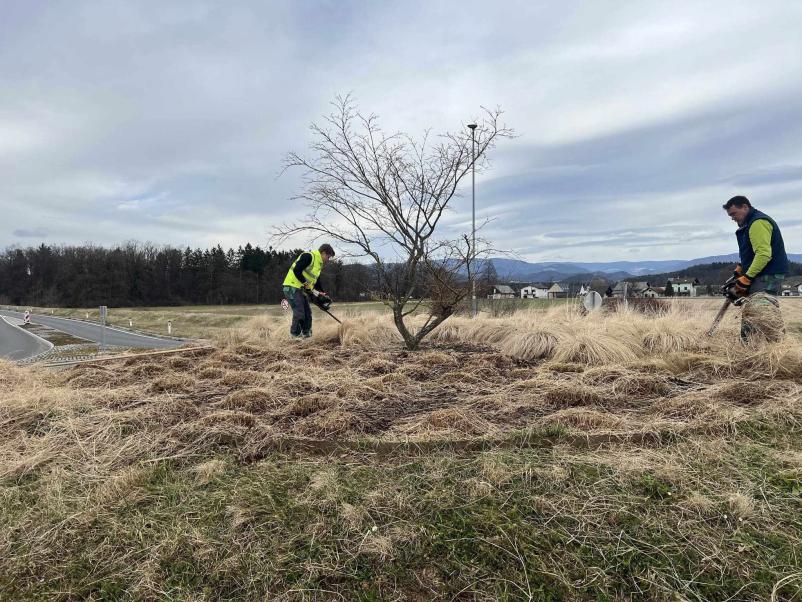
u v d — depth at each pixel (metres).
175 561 2.32
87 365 6.70
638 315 7.62
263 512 2.62
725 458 2.91
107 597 2.15
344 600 2.06
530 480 2.74
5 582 2.28
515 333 6.89
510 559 2.20
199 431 3.64
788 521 2.35
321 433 3.51
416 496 2.67
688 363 4.99
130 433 3.77
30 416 4.16
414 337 7.19
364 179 6.41
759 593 1.96
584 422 3.48
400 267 6.70
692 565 2.11
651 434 3.23
